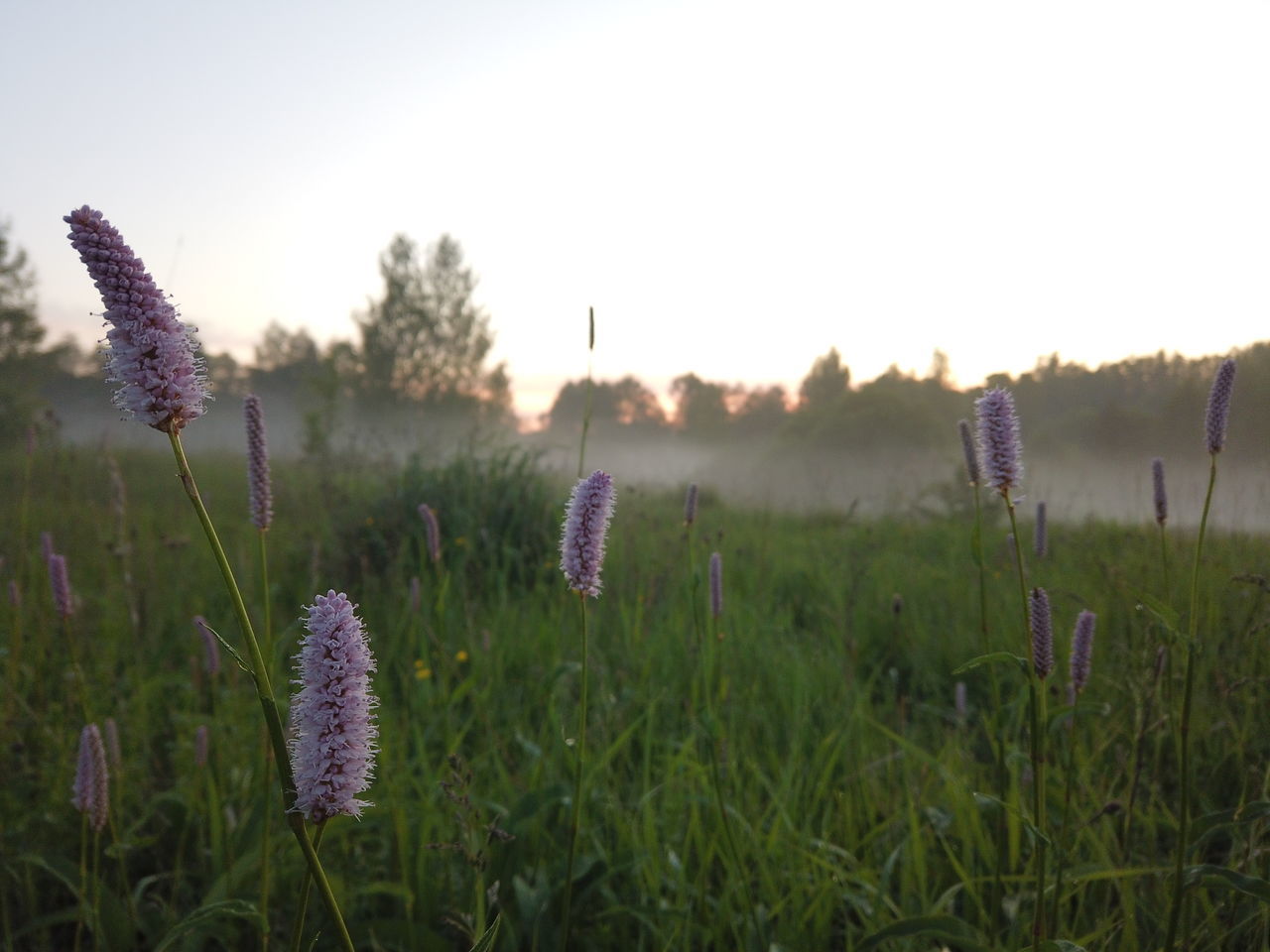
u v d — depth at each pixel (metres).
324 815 1.28
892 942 2.69
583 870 3.02
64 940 3.17
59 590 2.89
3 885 2.91
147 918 3.03
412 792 3.81
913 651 6.02
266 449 2.28
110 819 2.93
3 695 4.17
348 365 55.47
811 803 3.80
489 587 7.11
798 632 6.61
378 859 3.41
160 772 4.03
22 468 10.30
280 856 3.14
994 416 2.07
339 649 1.27
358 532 8.24
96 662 4.89
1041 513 4.15
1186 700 2.11
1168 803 3.48
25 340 30.38
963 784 3.30
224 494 12.57
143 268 1.32
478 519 8.20
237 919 2.92
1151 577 5.95
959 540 10.20
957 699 4.23
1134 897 2.86
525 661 5.52
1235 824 2.11
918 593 7.36
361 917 3.15
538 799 3.15
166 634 5.85
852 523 13.59
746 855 3.26
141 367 1.27
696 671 4.69
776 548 9.59
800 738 4.11
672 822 3.51
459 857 3.09
